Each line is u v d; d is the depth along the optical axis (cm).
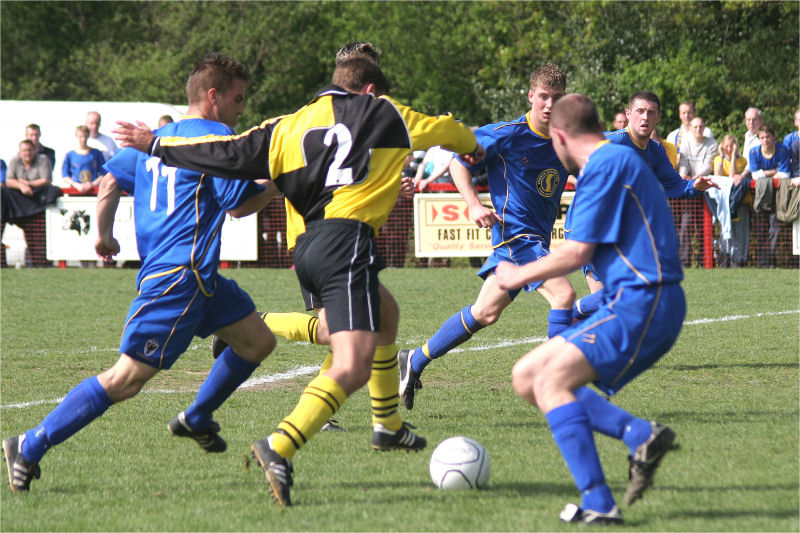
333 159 1405
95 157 5266
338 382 1363
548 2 10925
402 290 4197
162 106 6334
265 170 1424
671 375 2392
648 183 1292
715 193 4625
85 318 3612
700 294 3891
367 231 1414
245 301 1595
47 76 13325
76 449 1756
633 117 2414
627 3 10250
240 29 12512
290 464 1362
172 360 1505
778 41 10350
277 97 12938
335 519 1293
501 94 10569
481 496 1400
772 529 1205
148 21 14375
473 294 4062
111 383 1478
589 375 1270
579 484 1244
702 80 9662
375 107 1430
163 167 1525
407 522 1268
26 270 5131
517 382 1298
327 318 1397
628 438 1270
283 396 2253
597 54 10188
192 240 1500
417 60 11969
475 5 11531
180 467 1625
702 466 1530
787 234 4631
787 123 9688
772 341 2855
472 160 1545
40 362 2747
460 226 4869
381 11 12619
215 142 1429
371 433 1866
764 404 2028
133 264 5316
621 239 1290
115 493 1462
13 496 1452
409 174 4953
